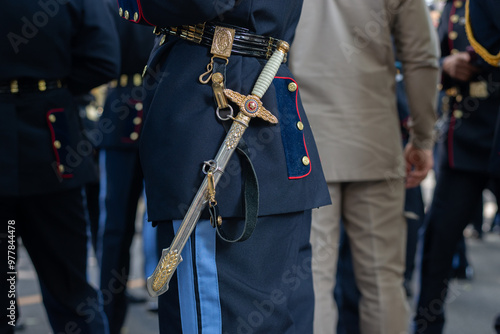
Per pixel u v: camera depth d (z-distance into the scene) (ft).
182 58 5.49
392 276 9.14
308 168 5.82
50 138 8.07
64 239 8.61
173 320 5.66
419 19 8.78
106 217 11.97
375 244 9.00
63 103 8.31
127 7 5.50
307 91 8.59
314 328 8.85
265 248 5.64
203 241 5.43
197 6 5.12
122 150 11.84
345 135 8.52
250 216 5.33
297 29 8.61
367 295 9.15
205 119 5.37
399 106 12.08
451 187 11.25
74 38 8.66
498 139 9.60
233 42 5.49
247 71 5.53
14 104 7.82
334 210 8.86
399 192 9.12
